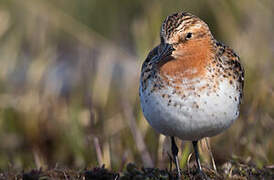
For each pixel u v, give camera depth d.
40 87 14.02
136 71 13.73
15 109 13.38
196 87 8.23
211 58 8.47
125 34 16.70
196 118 8.28
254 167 9.26
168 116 8.36
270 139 11.13
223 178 8.73
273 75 12.43
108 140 11.79
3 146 12.85
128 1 16.91
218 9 15.09
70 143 12.41
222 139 11.76
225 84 8.37
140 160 11.56
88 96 13.00
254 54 13.21
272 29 13.82
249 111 11.55
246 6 14.62
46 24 16.08
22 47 16.08
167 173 8.91
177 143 10.84
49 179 8.77
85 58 14.90
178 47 8.41
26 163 11.91
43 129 13.16
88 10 16.89
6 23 15.45
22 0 16.11
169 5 15.93
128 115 12.16
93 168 9.14
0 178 9.19
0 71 14.58
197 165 9.12
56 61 15.95
